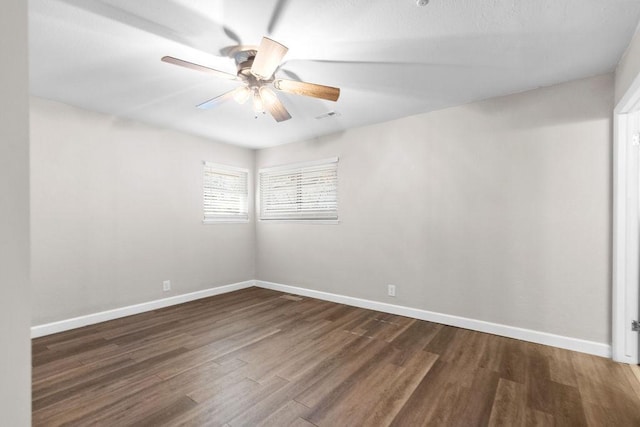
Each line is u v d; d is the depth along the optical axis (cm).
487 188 282
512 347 249
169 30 180
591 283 236
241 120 342
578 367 215
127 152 335
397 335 276
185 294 387
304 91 209
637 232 217
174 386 193
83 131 304
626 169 219
